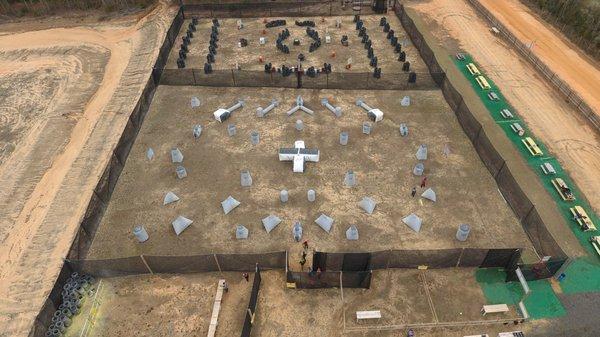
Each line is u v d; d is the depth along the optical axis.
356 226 24.64
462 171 28.08
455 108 32.59
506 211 25.41
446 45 41.72
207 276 22.39
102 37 45.09
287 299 21.28
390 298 21.27
